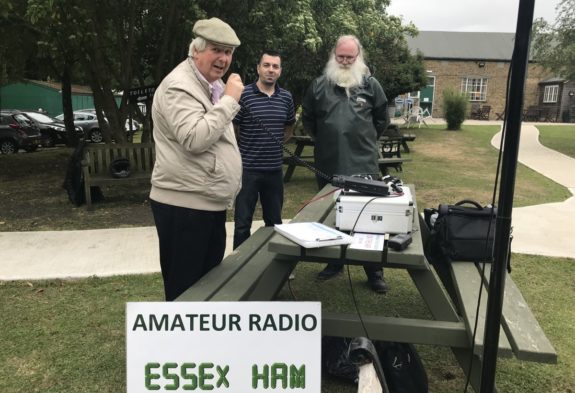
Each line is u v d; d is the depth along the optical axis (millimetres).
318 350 2035
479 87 41656
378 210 2461
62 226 5902
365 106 3830
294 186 8539
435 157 12938
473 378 2342
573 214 6414
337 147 3803
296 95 12750
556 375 2855
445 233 2814
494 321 1895
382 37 15125
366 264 2391
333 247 2285
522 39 1676
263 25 7707
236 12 7496
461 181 9172
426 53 41281
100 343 3125
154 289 3938
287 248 2307
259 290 2553
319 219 3076
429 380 2797
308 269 4457
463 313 2355
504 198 1791
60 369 2846
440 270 3068
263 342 2029
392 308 3674
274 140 3609
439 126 25344
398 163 9055
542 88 40562
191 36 7957
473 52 41625
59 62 12156
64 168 11234
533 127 24922
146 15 8648
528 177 9594
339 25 9906
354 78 3781
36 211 6719
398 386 2473
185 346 2023
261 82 3934
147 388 2029
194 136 2309
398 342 2438
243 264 2939
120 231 5539
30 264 4434
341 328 2418
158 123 2479
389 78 18453
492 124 28281
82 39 7762
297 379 2047
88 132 20938
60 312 3543
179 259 2607
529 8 1647
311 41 7668
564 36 14766
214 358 2031
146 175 7121
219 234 2836
